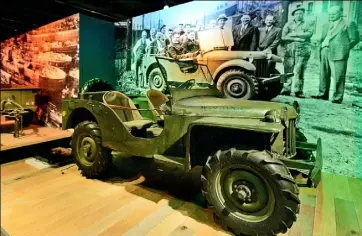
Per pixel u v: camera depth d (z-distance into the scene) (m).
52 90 4.87
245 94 3.77
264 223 1.95
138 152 2.70
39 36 4.98
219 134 2.47
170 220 2.31
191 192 2.86
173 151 2.50
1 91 4.30
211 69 3.99
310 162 2.08
